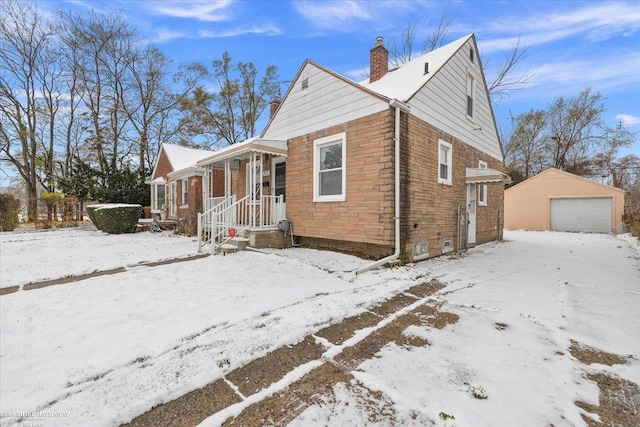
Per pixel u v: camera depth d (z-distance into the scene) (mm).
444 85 8281
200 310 3656
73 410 1899
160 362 2475
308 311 3605
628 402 2035
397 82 8336
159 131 24672
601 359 2615
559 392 2135
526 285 5113
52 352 2639
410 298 4406
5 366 2412
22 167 20484
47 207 17047
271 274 5434
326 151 7742
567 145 25000
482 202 11125
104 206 12617
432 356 2664
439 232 8000
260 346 2754
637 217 13320
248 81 27578
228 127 27641
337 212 7305
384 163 6312
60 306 3773
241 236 8258
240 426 1808
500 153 12773
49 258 6945
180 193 16188
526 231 18766
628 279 5512
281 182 9812
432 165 7656
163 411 1949
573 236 14961
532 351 2754
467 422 1819
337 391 2152
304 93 8289
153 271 5551
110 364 2443
